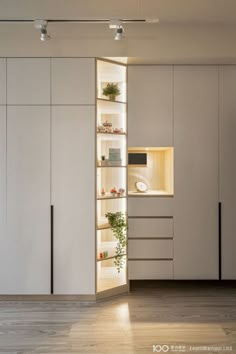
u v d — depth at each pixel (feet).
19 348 8.34
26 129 11.30
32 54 11.23
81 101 11.32
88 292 11.38
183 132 12.18
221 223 12.23
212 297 11.74
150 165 13.91
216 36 11.44
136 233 12.23
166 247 12.25
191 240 12.26
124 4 9.91
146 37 11.41
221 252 12.24
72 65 11.30
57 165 11.34
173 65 12.16
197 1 9.73
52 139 11.30
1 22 10.50
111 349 8.27
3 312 10.53
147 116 12.16
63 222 11.37
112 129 12.10
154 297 11.78
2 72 11.25
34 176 11.34
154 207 12.24
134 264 12.22
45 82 11.28
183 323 9.68
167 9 10.25
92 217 11.37
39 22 9.93
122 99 12.53
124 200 12.51
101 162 11.69
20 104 11.27
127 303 11.25
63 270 11.38
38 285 11.38
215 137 12.19
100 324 9.66
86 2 9.78
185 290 12.46
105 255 11.93
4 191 11.32
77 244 11.38
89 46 11.29
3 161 11.30
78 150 11.35
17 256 11.35
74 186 11.35
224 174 12.22
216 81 12.18
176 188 12.22
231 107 12.19
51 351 8.19
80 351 8.18
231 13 10.54
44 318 10.09
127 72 12.11
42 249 11.35
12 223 11.34
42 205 11.34
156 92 12.15
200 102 12.17
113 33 11.29
